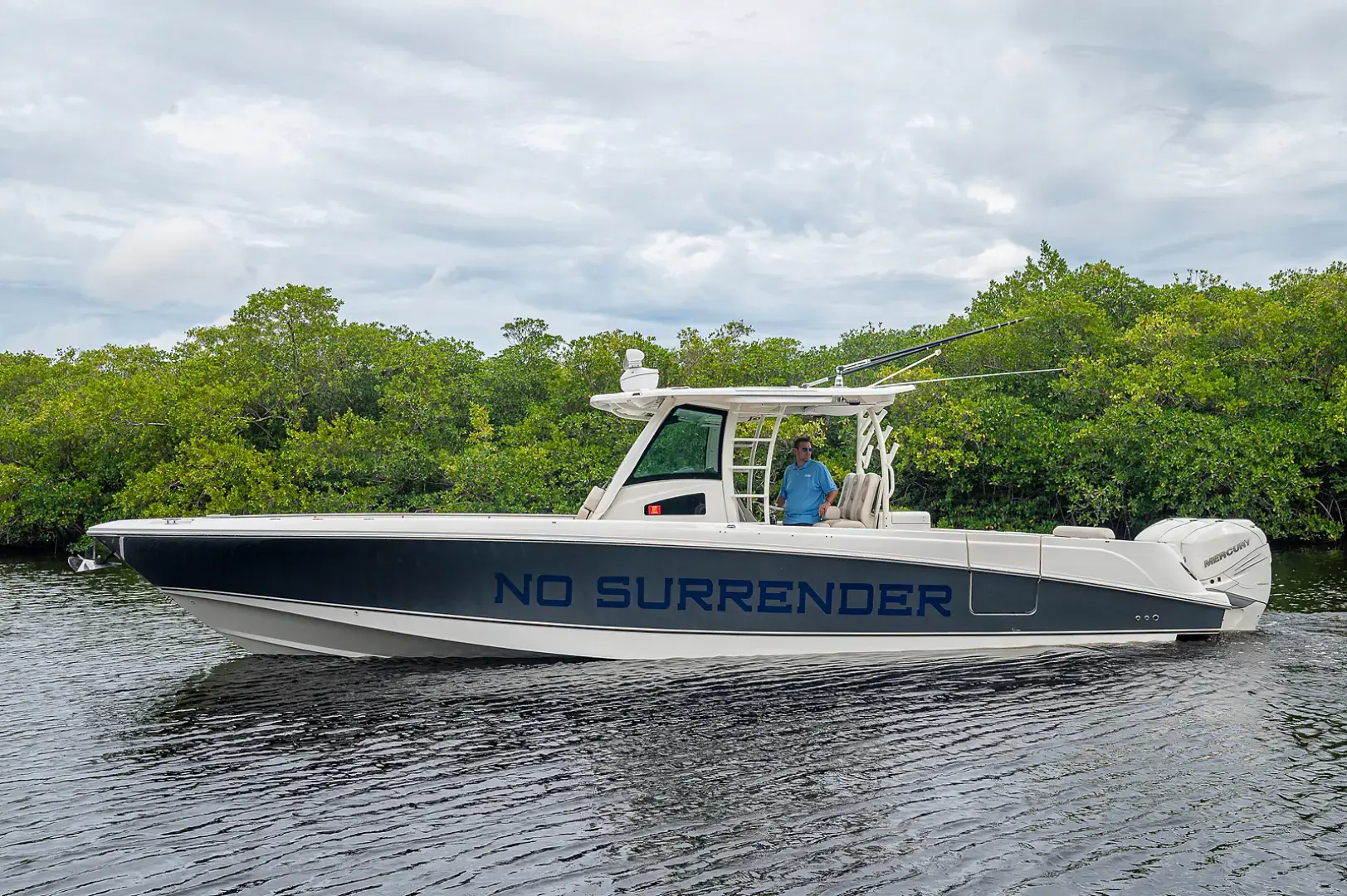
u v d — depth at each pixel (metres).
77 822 4.89
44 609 11.23
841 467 16.64
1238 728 6.14
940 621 8.04
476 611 7.65
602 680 7.20
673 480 8.28
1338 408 16.94
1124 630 8.35
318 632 7.90
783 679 7.19
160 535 7.61
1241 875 4.24
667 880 4.22
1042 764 5.52
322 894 4.14
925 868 4.30
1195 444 16.53
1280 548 16.64
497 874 4.30
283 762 5.69
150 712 6.74
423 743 5.95
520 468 16.80
